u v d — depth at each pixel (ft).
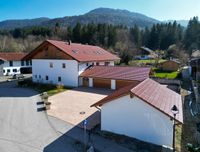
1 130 56.29
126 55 209.97
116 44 313.73
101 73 113.91
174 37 356.38
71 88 111.34
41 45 122.21
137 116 50.57
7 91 107.14
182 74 163.32
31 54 127.24
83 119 64.54
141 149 46.55
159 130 48.57
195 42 294.66
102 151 45.57
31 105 80.12
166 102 54.54
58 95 96.27
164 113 46.34
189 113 71.41
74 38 341.82
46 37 371.15
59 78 120.57
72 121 62.95
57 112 71.46
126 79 102.89
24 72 188.85
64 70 118.01
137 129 50.96
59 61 118.83
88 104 81.05
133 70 111.24
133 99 50.37
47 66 123.65
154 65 215.51
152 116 48.83
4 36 368.07
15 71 182.50
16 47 303.07
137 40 376.89
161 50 331.98
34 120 63.87
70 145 48.21
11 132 55.06
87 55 127.85
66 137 52.29
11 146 47.50
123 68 116.06
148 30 411.54
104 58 140.77
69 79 117.29
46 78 125.18
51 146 47.62
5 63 175.22
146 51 316.19
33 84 123.13
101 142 49.60
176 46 279.90
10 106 78.74
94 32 333.83
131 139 50.85
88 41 326.24
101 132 54.75
